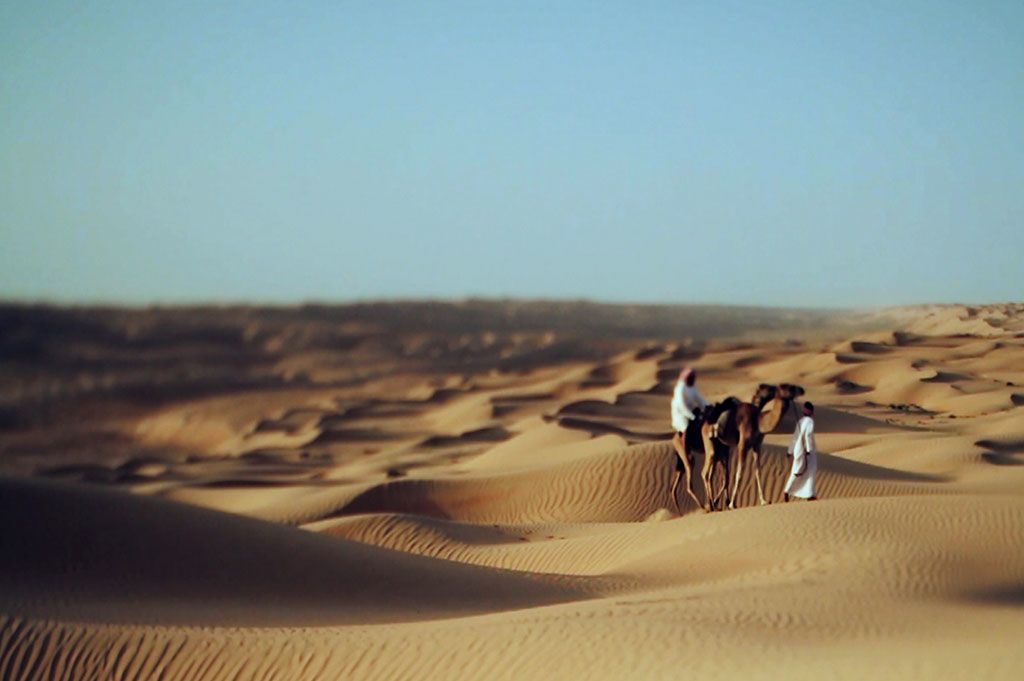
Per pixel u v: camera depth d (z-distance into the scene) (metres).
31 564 26.25
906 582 24.84
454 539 40.81
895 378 123.44
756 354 142.62
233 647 20.52
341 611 25.77
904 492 49.91
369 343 127.31
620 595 27.62
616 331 139.75
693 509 52.53
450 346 134.25
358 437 106.38
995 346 148.25
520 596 28.19
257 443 99.62
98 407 88.81
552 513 53.25
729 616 20.66
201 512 30.48
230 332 109.75
